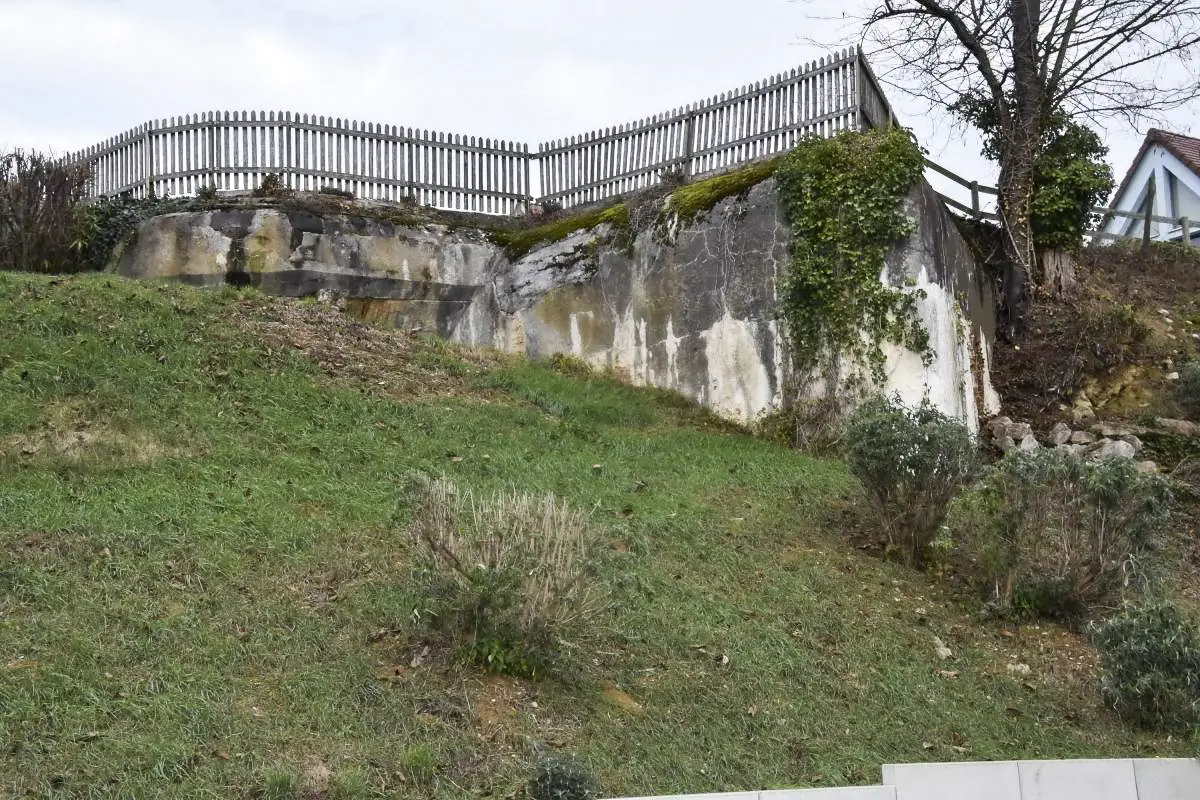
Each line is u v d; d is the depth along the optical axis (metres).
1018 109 18.55
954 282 16.16
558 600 8.37
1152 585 11.20
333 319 16.05
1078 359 17.16
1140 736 9.21
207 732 6.89
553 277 18.39
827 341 15.47
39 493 9.73
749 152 17.70
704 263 16.70
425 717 7.48
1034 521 11.09
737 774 7.70
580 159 19.91
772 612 10.12
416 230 18.78
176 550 9.09
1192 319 18.88
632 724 8.05
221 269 17.72
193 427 11.77
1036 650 10.48
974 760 8.41
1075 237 18.59
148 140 19.12
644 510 11.71
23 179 17.86
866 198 15.45
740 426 16.09
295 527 9.86
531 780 6.73
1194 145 28.61
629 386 17.25
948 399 15.21
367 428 12.71
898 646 10.00
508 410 14.38
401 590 8.99
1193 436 15.77
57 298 13.92
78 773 6.34
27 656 7.33
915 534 11.66
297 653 7.95
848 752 8.23
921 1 18.39
